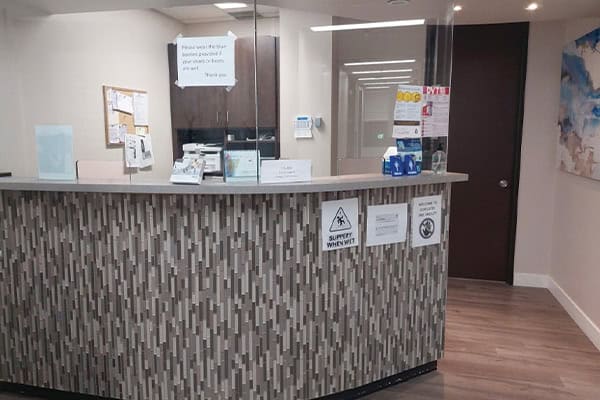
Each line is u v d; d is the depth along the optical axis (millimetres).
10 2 2457
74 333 2334
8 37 2467
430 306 2617
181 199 2113
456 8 3174
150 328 2244
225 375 2225
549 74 3949
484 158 4230
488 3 3053
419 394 2455
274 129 2824
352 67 2975
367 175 2480
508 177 4188
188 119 2361
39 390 2439
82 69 2611
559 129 3820
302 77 2938
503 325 3334
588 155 3133
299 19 2920
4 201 2305
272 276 2170
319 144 2922
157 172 2445
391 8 2916
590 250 3146
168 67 2439
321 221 2193
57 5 2578
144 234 2176
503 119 4137
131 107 2486
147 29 2568
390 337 2504
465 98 4203
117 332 2283
